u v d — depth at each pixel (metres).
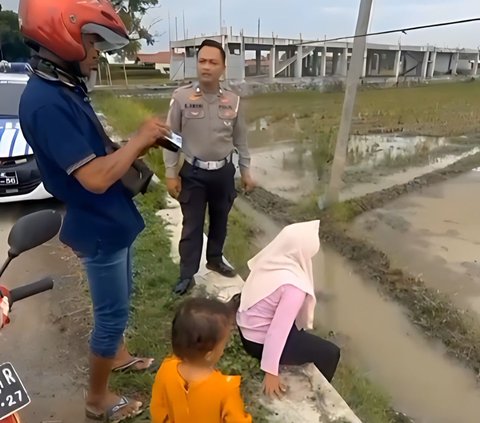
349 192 7.66
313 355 3.04
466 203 7.31
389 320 4.55
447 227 6.43
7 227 5.50
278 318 2.77
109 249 2.21
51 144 1.92
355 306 4.78
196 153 3.59
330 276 5.36
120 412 2.63
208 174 3.65
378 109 11.80
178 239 5.04
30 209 6.01
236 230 6.19
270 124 10.63
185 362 1.95
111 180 1.97
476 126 11.59
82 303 3.86
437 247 5.86
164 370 1.99
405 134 11.24
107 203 2.16
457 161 9.41
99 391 2.59
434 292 4.89
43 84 1.93
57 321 3.62
